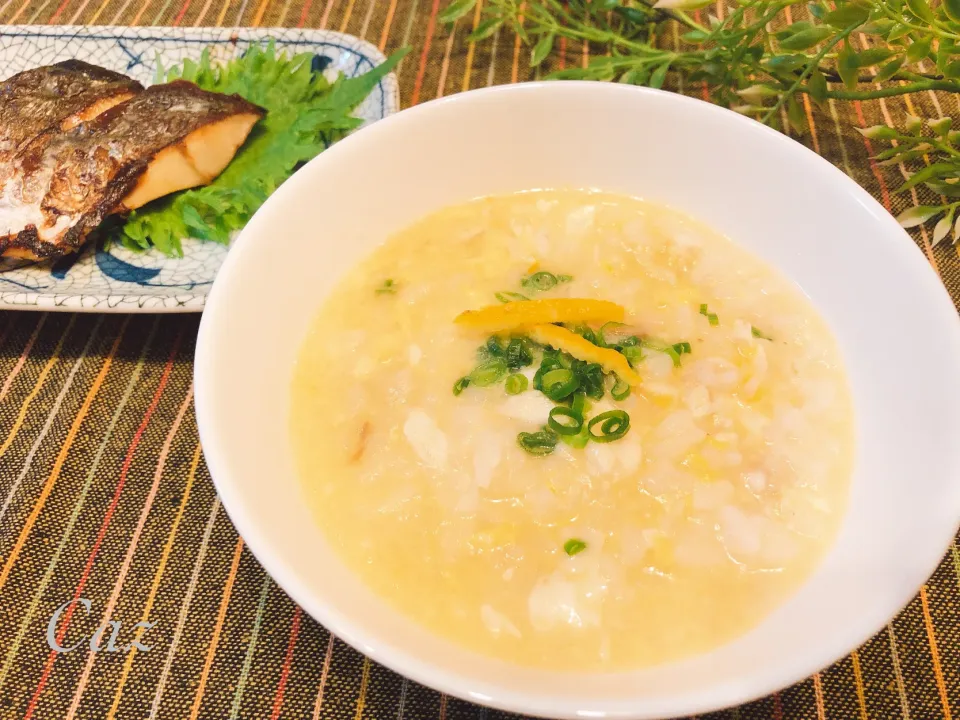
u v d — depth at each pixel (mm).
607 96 196
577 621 147
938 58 220
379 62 297
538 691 113
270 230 173
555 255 204
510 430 170
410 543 157
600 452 167
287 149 283
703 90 297
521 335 181
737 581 152
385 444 172
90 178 253
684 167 203
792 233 191
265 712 159
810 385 178
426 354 185
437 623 146
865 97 245
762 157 189
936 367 151
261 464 153
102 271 252
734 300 195
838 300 183
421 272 201
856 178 266
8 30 316
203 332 153
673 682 120
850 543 150
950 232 244
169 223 264
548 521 161
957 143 256
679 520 161
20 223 251
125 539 184
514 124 202
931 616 168
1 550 182
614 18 323
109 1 347
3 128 271
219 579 177
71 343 226
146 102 269
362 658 165
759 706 157
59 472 196
